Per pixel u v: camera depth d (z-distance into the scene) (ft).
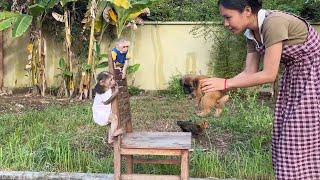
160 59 33.50
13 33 26.68
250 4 9.13
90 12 29.73
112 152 16.85
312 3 30.07
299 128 9.29
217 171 14.52
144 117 23.45
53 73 33.53
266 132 19.45
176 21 32.83
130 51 33.47
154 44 33.40
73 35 31.91
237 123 20.61
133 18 29.68
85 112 24.16
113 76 11.79
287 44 9.23
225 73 31.91
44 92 32.07
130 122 13.29
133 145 11.80
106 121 11.85
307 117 9.24
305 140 9.29
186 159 11.73
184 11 33.14
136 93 32.91
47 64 33.45
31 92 33.06
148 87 33.76
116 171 11.92
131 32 33.17
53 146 16.71
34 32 31.22
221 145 17.74
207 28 31.73
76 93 32.24
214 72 32.50
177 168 14.49
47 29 32.96
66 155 15.44
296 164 9.37
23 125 20.97
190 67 33.27
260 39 9.62
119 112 11.91
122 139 12.37
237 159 15.55
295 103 9.37
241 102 26.61
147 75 33.71
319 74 9.34
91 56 30.76
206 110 11.94
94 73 30.99
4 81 33.65
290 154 9.40
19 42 33.40
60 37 32.81
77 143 17.74
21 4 30.30
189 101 29.14
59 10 31.81
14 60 33.55
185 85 11.80
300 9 29.35
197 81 11.61
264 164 14.79
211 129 19.94
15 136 17.87
